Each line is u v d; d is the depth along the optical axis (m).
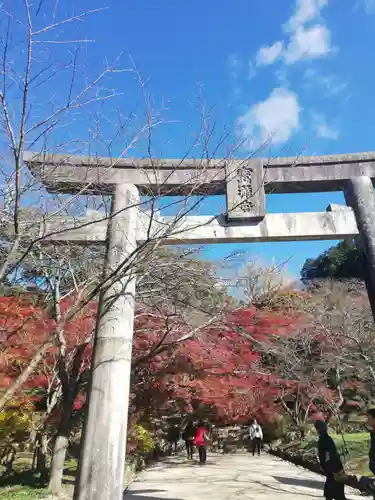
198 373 12.62
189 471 13.62
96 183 6.25
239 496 9.03
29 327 8.73
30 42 4.37
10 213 5.37
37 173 5.45
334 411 14.90
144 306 9.29
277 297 18.22
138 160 6.72
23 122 4.49
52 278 8.77
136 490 9.98
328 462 6.02
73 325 9.34
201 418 19.00
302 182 6.89
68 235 6.22
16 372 9.26
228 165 6.73
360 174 6.88
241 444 22.53
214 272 8.56
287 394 18.73
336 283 21.14
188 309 9.73
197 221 6.54
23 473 10.48
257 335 14.36
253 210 6.50
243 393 15.42
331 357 15.47
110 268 5.69
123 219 6.38
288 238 6.59
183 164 6.80
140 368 12.29
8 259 4.70
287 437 20.27
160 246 6.43
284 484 10.63
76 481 5.12
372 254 6.28
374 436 5.42
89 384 5.59
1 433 10.66
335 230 6.55
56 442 8.66
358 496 8.61
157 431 19.86
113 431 5.28
